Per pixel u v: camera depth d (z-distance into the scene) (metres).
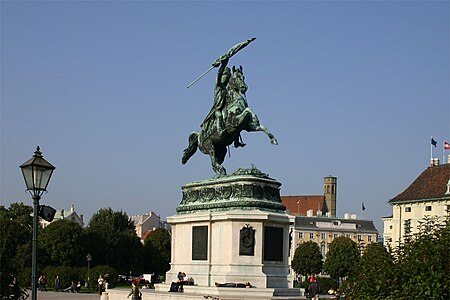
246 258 28.36
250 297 26.06
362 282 11.89
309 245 114.00
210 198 30.67
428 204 92.44
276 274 28.88
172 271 31.31
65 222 84.00
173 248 31.66
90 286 63.19
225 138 30.92
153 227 173.88
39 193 15.04
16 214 116.81
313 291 30.23
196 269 29.81
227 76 31.39
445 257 11.11
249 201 28.95
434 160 99.00
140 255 95.25
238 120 29.97
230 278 28.08
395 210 97.44
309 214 158.62
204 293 27.84
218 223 29.23
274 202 29.69
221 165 31.38
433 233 11.77
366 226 157.00
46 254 81.56
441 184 92.75
